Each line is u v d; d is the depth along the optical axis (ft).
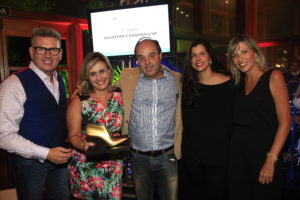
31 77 5.20
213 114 6.00
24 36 10.32
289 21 20.54
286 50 19.39
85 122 5.38
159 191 6.65
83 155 5.37
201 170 6.43
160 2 9.16
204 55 5.98
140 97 6.25
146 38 6.16
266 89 5.32
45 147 5.01
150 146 6.24
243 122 5.64
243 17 11.34
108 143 4.90
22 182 5.28
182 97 6.43
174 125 6.54
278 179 5.28
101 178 5.37
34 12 10.12
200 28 15.42
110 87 5.65
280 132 5.12
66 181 6.03
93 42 9.98
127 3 12.05
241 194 5.74
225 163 6.08
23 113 5.06
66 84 11.55
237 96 5.86
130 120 6.45
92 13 9.80
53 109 5.44
